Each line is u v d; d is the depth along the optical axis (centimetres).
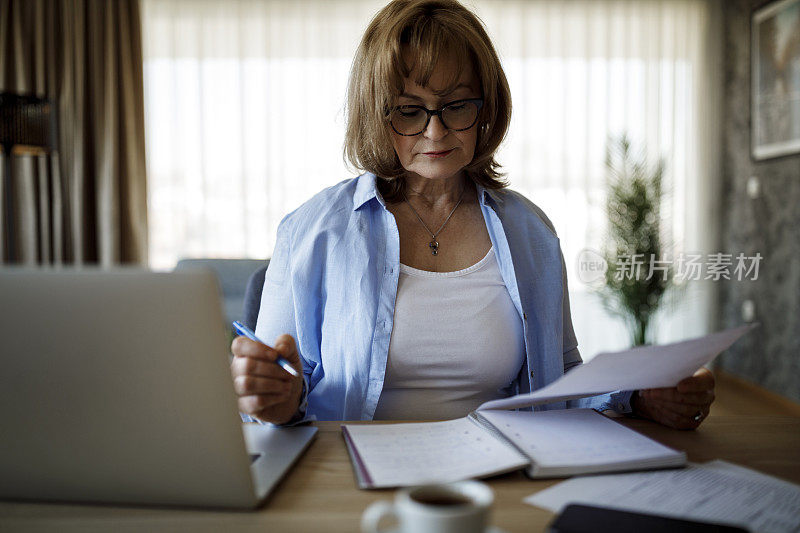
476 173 129
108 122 422
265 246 449
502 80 120
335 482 73
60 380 63
